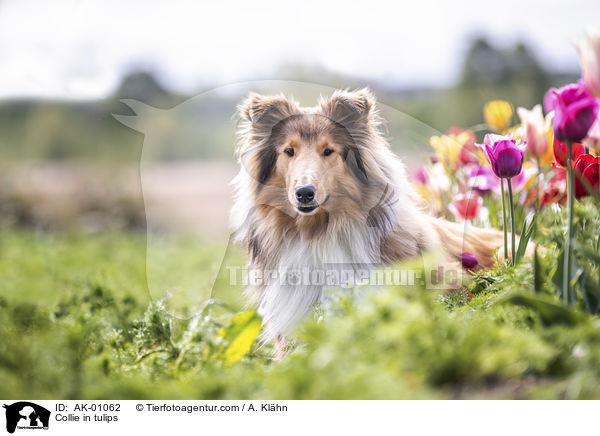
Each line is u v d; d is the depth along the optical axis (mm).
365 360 2145
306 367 2203
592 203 3068
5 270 6328
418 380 2104
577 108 2467
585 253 2551
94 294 4609
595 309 2545
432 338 2170
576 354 2166
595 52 2305
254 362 3133
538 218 3906
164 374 2775
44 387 2426
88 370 2627
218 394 2375
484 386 2145
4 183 10953
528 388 2098
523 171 4070
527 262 3105
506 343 2211
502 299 2453
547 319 2404
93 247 8453
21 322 3281
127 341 3455
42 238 9508
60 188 10945
